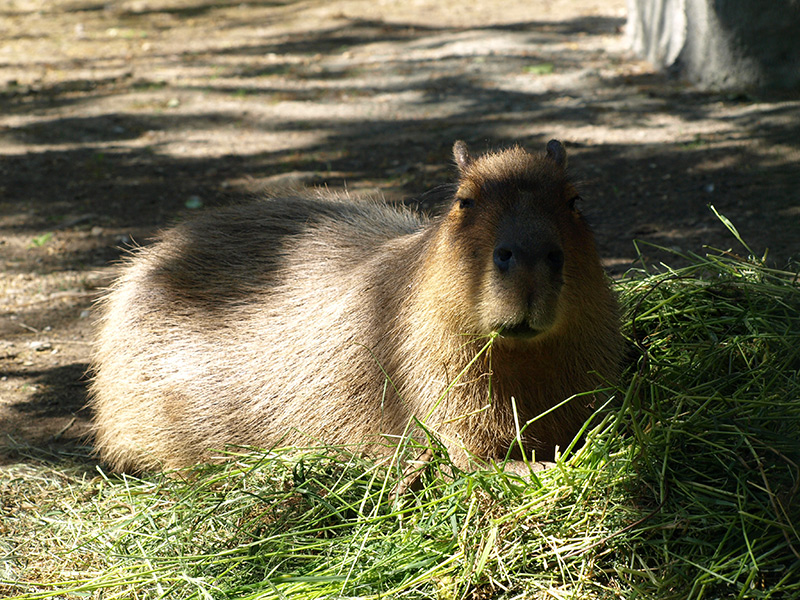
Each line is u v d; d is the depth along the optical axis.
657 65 17.70
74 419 7.12
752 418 4.89
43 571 5.00
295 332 5.93
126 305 6.57
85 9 29.12
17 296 9.48
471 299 4.73
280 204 6.89
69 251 10.66
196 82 19.16
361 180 12.44
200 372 6.16
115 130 16.00
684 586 4.23
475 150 13.32
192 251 6.60
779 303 5.98
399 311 5.40
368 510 5.10
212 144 14.98
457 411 5.07
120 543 5.10
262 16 27.02
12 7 29.66
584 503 4.63
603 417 5.20
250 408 5.99
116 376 6.46
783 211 9.87
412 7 27.17
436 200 10.95
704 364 5.56
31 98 18.34
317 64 20.34
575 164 12.44
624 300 6.41
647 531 4.51
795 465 4.56
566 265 4.71
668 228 9.78
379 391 5.50
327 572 4.50
